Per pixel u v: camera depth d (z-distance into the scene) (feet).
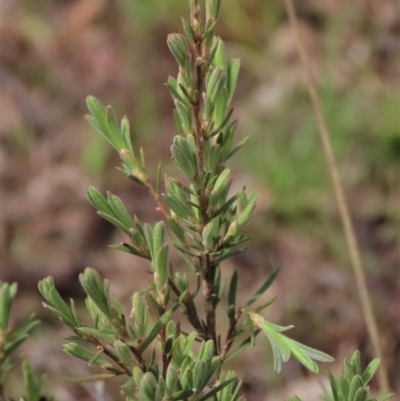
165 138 18.52
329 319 13.88
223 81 3.83
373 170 16.62
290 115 17.84
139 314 3.34
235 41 19.98
